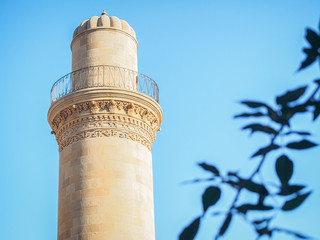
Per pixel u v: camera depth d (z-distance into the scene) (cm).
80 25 3662
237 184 481
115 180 3155
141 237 3089
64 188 3219
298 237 450
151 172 3419
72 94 3338
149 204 3256
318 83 501
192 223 466
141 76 3541
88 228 3034
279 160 477
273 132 507
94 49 3509
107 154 3219
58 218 3203
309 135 495
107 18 3628
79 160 3222
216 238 463
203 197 473
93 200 3097
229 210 472
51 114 3475
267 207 468
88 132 3278
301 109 502
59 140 3428
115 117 3309
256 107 518
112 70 3434
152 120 3491
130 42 3628
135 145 3319
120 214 3080
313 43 516
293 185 466
